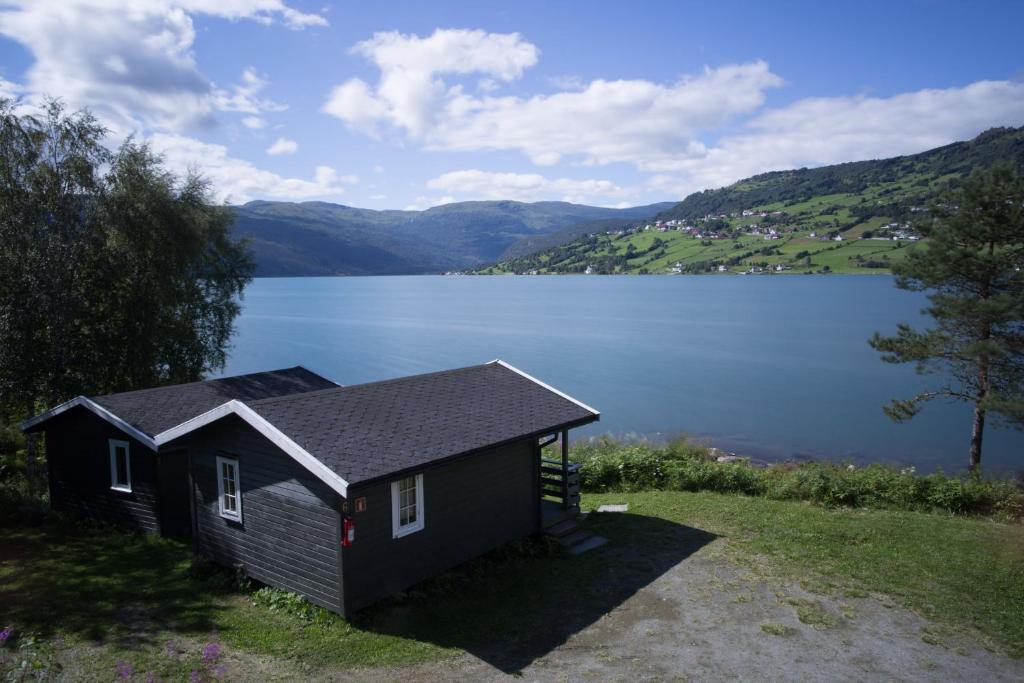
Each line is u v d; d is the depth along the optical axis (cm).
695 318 11150
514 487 1545
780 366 6531
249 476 1323
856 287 17200
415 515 1302
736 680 1002
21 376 2469
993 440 3878
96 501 1809
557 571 1444
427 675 1013
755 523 1744
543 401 1731
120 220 2709
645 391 5322
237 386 2081
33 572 1448
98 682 980
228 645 1098
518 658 1071
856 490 1973
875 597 1290
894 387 5453
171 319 3058
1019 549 1531
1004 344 2234
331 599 1180
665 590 1337
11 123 2438
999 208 2192
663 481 2255
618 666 1046
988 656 1074
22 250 2458
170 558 1538
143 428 1658
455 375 1766
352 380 5788
